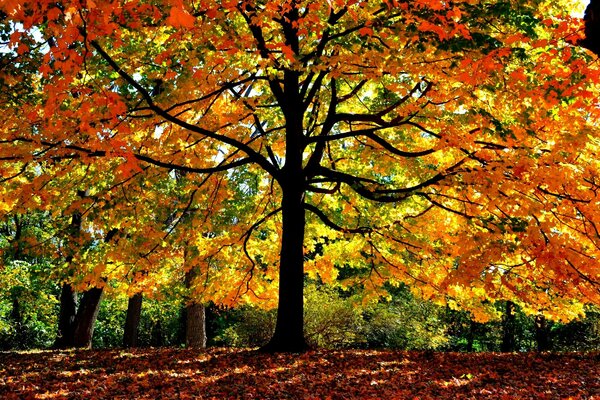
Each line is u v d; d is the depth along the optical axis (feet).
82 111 18.75
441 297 36.52
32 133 26.04
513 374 26.68
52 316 88.33
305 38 30.78
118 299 87.25
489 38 21.18
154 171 31.96
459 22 21.68
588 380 25.08
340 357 30.71
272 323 64.75
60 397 22.62
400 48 25.82
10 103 25.54
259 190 42.55
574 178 24.39
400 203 36.99
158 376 26.61
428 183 27.96
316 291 65.62
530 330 88.84
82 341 47.03
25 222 69.77
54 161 26.96
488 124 24.49
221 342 92.79
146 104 28.45
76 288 32.30
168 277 44.27
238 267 40.98
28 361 33.27
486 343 95.86
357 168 39.58
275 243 41.50
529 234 23.91
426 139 34.12
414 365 29.12
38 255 29.99
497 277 32.27
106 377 26.89
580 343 81.51
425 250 34.78
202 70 24.64
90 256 32.71
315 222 41.37
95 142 22.20
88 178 31.96
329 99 37.22
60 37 14.88
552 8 26.89
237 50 22.62
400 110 28.17
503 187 24.22
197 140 32.55
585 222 26.12
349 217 38.96
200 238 38.04
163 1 19.81
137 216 33.24
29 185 27.30
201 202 36.11
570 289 28.02
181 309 95.81
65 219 32.76
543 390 23.12
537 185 24.36
